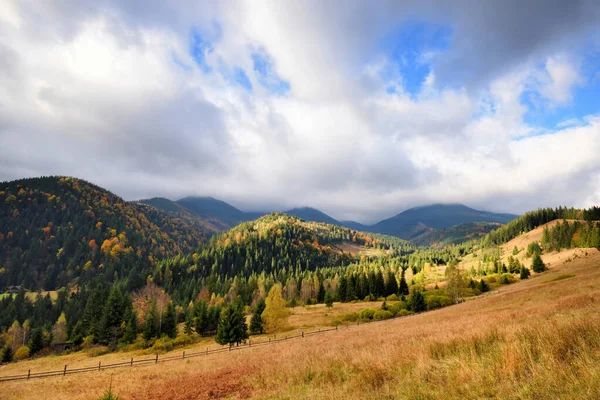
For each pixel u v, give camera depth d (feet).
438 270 521.65
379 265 602.44
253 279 487.20
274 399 34.17
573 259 329.93
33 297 575.79
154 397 49.16
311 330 192.24
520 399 19.81
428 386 26.40
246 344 167.32
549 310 57.67
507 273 344.49
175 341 205.05
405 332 75.72
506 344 30.07
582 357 22.80
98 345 240.94
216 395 44.01
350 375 37.04
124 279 565.94
